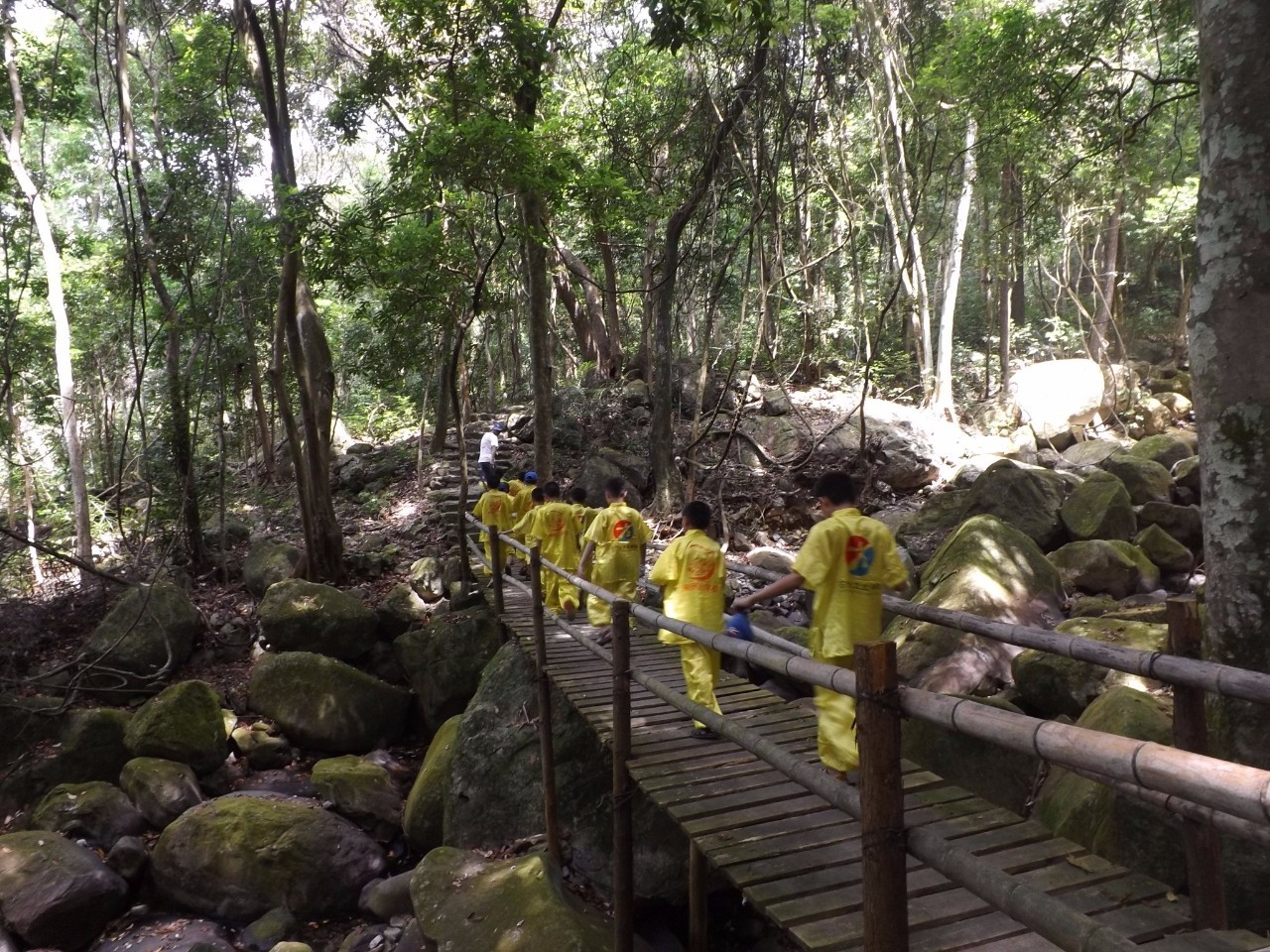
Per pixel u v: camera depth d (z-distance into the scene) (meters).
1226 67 3.34
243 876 6.41
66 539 15.23
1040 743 1.52
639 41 14.95
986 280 18.58
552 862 5.65
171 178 12.50
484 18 9.84
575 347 25.03
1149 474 10.77
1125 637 5.89
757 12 8.31
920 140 14.87
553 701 7.08
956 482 13.48
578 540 8.53
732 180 12.42
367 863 6.71
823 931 2.72
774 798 3.87
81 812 7.22
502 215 12.73
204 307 12.94
